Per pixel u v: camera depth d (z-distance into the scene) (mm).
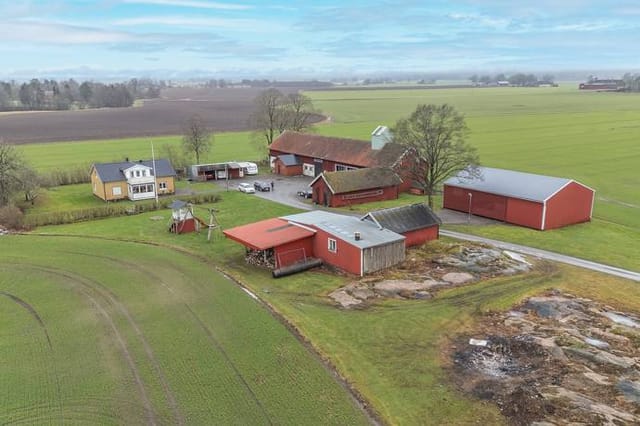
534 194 53594
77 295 36531
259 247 40656
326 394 24594
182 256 45125
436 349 28688
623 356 27188
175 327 31547
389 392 24672
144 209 62844
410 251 45500
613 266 41969
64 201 68750
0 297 36188
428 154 57781
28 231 53906
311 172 84625
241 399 24203
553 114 183875
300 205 64750
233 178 84250
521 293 36062
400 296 36031
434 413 23078
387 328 31219
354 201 65500
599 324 31203
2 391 24938
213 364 27281
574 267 41625
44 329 31438
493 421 22391
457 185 60750
